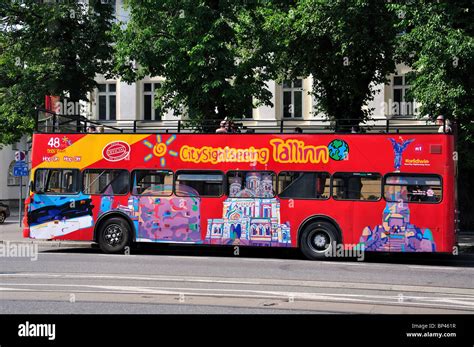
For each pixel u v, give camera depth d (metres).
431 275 12.34
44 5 22.25
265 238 15.29
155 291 9.62
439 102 17.70
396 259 15.84
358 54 20.78
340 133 15.10
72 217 16.39
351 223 14.82
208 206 15.60
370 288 10.35
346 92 22.38
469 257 16.48
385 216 14.62
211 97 19.23
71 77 21.72
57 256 15.35
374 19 19.47
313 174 15.15
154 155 16.05
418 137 14.61
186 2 18.89
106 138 16.41
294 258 15.68
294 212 15.16
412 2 18.12
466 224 21.28
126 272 12.02
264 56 20.33
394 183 14.66
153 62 19.38
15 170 25.66
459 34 16.70
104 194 16.25
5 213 30.91
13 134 27.98
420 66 17.72
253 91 19.70
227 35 19.00
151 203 15.95
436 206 14.35
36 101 22.11
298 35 20.64
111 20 23.41
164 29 19.75
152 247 18.25
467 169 20.77
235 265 13.52
